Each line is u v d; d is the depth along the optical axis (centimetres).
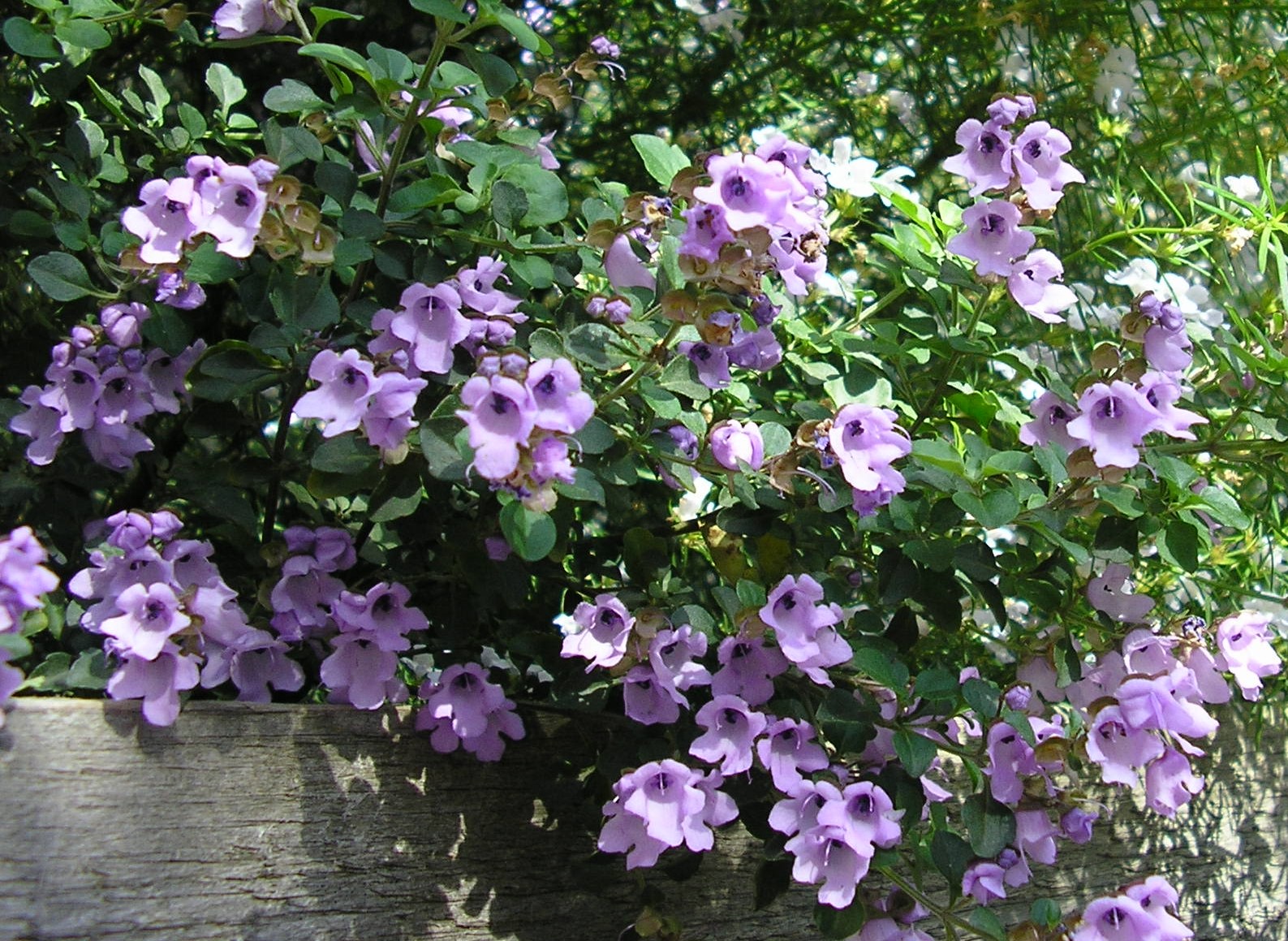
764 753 38
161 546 39
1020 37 65
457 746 40
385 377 35
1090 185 65
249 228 36
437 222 41
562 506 40
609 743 42
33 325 51
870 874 44
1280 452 46
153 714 36
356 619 39
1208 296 55
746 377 48
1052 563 44
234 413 42
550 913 42
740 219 34
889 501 40
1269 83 64
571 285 41
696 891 44
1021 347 56
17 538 32
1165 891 38
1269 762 56
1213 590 56
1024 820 41
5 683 34
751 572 43
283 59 58
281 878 38
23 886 34
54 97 46
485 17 36
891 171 52
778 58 67
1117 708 39
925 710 40
